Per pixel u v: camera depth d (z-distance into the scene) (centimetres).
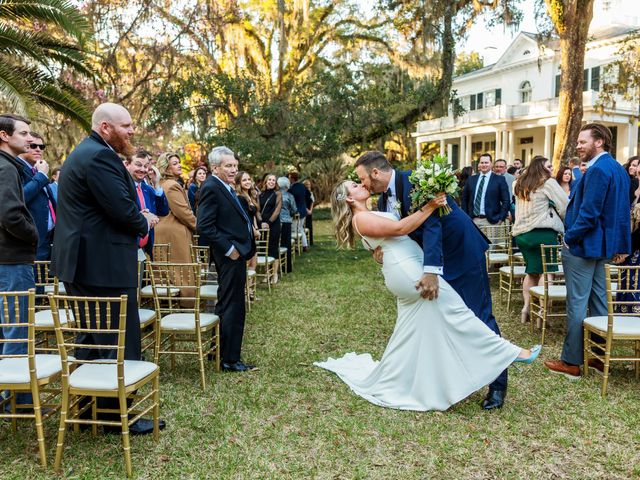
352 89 1648
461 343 343
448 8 1427
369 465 281
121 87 1477
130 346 312
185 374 420
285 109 1560
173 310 392
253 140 1477
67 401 274
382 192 366
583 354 404
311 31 1972
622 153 2014
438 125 2500
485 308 353
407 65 1666
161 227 568
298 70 2038
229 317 421
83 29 866
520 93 2559
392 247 350
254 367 434
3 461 285
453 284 350
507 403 358
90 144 295
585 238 384
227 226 413
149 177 567
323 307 637
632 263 445
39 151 438
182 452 295
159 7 1431
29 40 816
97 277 296
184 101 1503
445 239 346
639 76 1259
